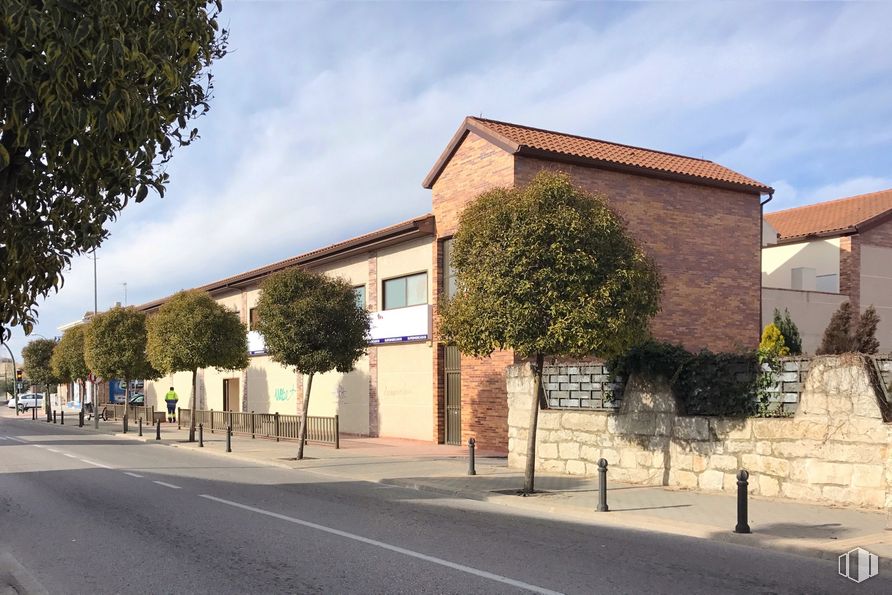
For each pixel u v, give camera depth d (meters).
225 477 16.11
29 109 4.75
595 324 11.23
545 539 9.09
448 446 21.69
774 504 10.90
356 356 19.33
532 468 12.64
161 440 26.91
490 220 11.79
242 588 6.86
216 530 9.74
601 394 14.51
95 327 33.06
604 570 7.46
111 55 5.00
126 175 5.42
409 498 12.85
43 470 17.45
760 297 23.34
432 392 22.86
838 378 10.74
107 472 17.03
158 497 12.90
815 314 25.80
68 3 4.71
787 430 11.29
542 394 15.80
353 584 6.97
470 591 6.70
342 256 27.52
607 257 11.56
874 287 27.45
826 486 10.77
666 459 13.08
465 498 12.83
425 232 22.86
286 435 25.70
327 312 18.64
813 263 28.48
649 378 13.46
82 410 39.12
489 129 20.42
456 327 12.57
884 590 6.71
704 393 12.66
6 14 4.43
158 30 5.43
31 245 5.23
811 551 8.09
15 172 4.89
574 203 11.73
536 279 11.38
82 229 5.44
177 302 25.67
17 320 5.46
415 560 7.94
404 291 24.67
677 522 9.70
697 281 22.06
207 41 6.24
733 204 23.03
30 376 51.50
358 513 11.15
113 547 8.73
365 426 26.30
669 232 21.73
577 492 12.53
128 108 5.06
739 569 7.51
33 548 8.72
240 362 26.66
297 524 10.17
